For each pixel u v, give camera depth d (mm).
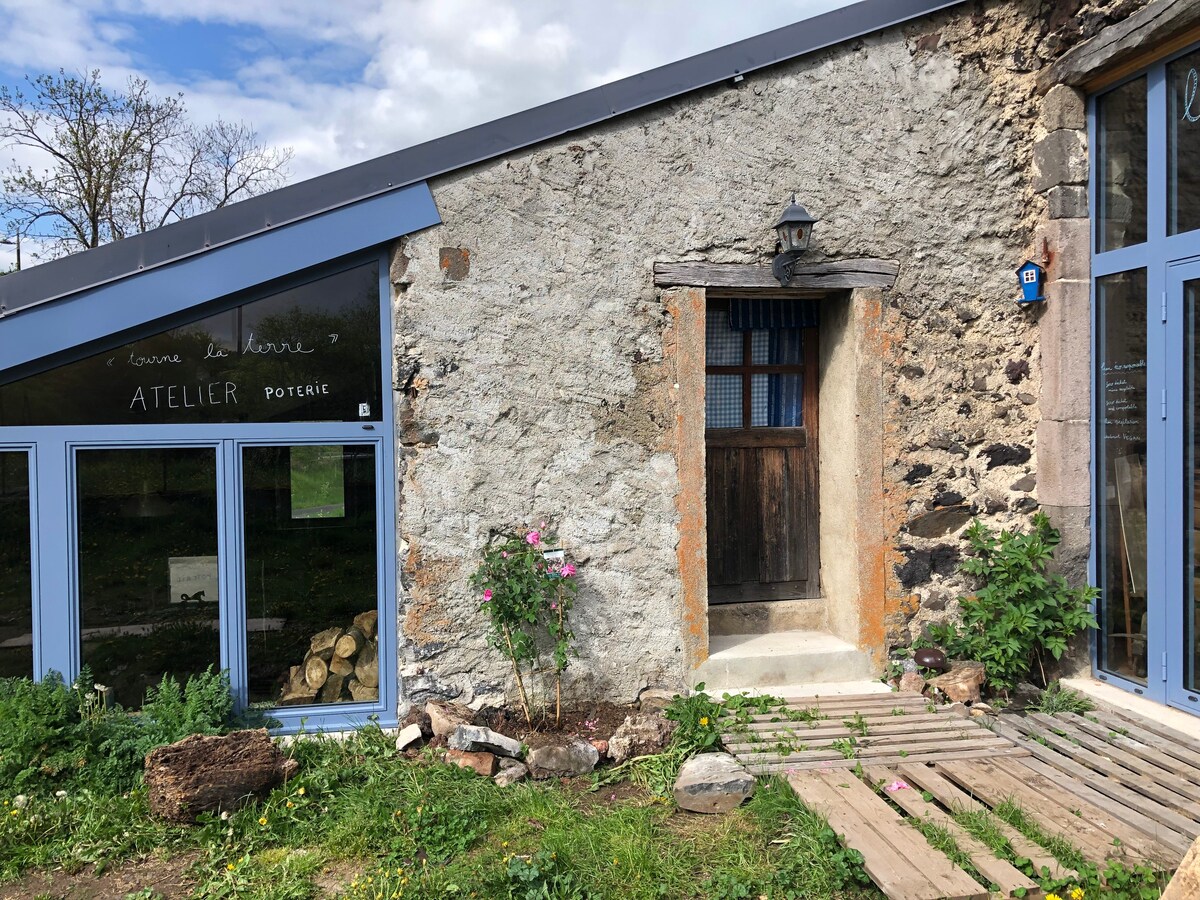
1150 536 4207
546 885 2838
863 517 4605
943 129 4625
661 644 4395
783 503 5066
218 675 3982
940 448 4691
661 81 4242
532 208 4195
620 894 2850
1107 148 4496
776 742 3834
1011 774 3527
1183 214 4031
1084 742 3809
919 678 4480
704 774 3477
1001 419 4758
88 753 3619
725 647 4641
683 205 4355
